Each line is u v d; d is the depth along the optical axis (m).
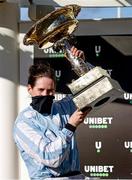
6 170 5.15
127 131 5.16
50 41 3.72
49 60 5.27
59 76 5.24
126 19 5.18
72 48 3.59
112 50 5.20
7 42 5.20
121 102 5.16
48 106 3.52
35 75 3.47
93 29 5.21
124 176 5.14
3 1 5.16
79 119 3.29
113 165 5.15
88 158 5.17
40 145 3.30
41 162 3.34
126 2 5.19
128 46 5.17
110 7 5.21
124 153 5.15
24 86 5.28
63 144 3.27
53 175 3.44
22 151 3.47
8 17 5.19
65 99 3.73
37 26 3.67
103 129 5.17
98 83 3.25
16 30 5.26
